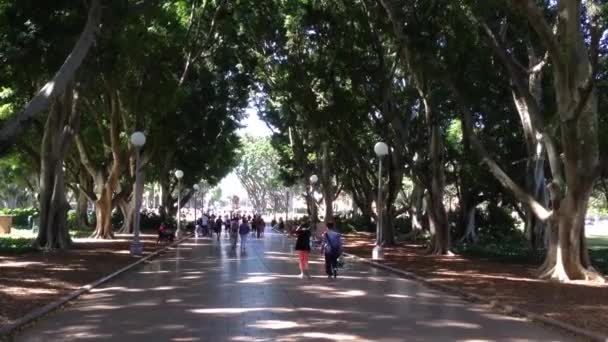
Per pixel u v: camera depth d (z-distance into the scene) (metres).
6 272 19.31
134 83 32.66
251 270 22.30
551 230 20.83
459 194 42.53
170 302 14.17
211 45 36.12
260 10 34.78
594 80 17.41
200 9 33.50
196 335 10.34
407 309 13.62
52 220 28.83
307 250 20.14
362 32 30.50
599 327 11.20
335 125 37.22
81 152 39.88
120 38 22.61
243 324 11.36
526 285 18.22
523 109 27.11
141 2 19.31
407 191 68.19
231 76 40.50
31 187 61.56
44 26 17.81
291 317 12.19
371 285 18.39
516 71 21.92
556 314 12.70
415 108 37.69
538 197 27.41
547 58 21.41
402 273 22.06
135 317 12.12
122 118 36.59
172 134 39.34
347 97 33.09
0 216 48.31
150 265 24.33
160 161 48.88
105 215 39.94
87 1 17.73
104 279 18.19
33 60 18.72
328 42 31.61
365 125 39.09
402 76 37.25
